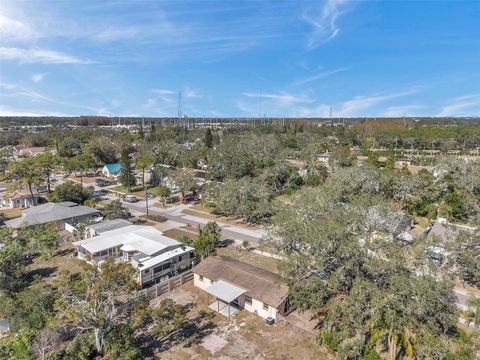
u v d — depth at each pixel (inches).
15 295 1047.6
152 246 1336.1
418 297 682.8
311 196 1331.2
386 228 911.0
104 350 808.3
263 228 1808.6
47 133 5944.9
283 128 7062.0
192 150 3841.0
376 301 685.9
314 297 813.2
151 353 839.7
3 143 5541.3
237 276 1109.7
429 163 3575.3
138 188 2906.0
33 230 1517.0
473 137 4837.6
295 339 890.1
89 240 1419.8
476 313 880.9
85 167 3228.3
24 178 2354.8
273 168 2640.3
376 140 5393.7
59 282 856.3
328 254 828.6
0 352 805.9
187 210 2212.1
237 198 1947.6
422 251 868.6
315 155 3457.2
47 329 826.8
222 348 859.4
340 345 784.9
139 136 5556.1
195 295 1133.7
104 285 791.7
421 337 706.8
